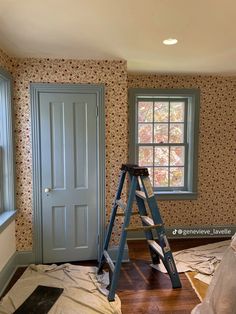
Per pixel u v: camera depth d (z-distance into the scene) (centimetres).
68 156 302
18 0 169
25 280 269
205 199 392
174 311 227
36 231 304
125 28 212
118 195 284
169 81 374
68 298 240
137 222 386
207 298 204
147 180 254
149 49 262
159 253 269
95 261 315
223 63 313
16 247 302
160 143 391
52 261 309
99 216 311
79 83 296
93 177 308
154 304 237
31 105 291
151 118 389
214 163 389
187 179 396
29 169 299
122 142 308
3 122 280
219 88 381
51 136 298
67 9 182
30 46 253
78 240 313
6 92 277
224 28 212
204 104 380
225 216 395
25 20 198
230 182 393
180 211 391
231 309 174
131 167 258
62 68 293
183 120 393
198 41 241
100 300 238
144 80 371
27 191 300
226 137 387
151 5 176
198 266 300
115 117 305
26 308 225
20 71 288
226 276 183
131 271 294
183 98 390
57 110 296
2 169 284
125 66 301
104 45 250
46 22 201
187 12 185
